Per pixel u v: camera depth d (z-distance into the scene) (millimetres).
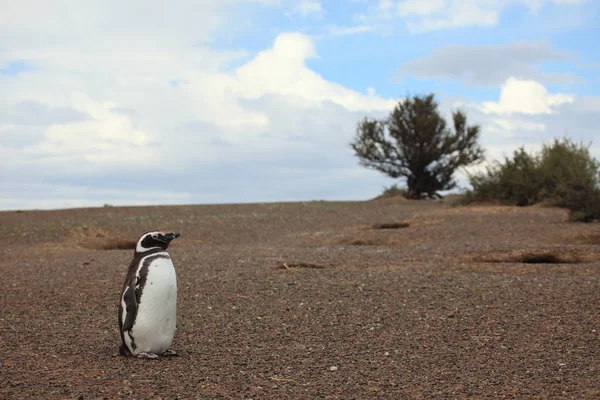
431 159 34406
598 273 9758
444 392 4668
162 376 5031
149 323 5480
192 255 13453
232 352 5898
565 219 18078
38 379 4938
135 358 5598
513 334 6473
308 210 25906
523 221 18031
